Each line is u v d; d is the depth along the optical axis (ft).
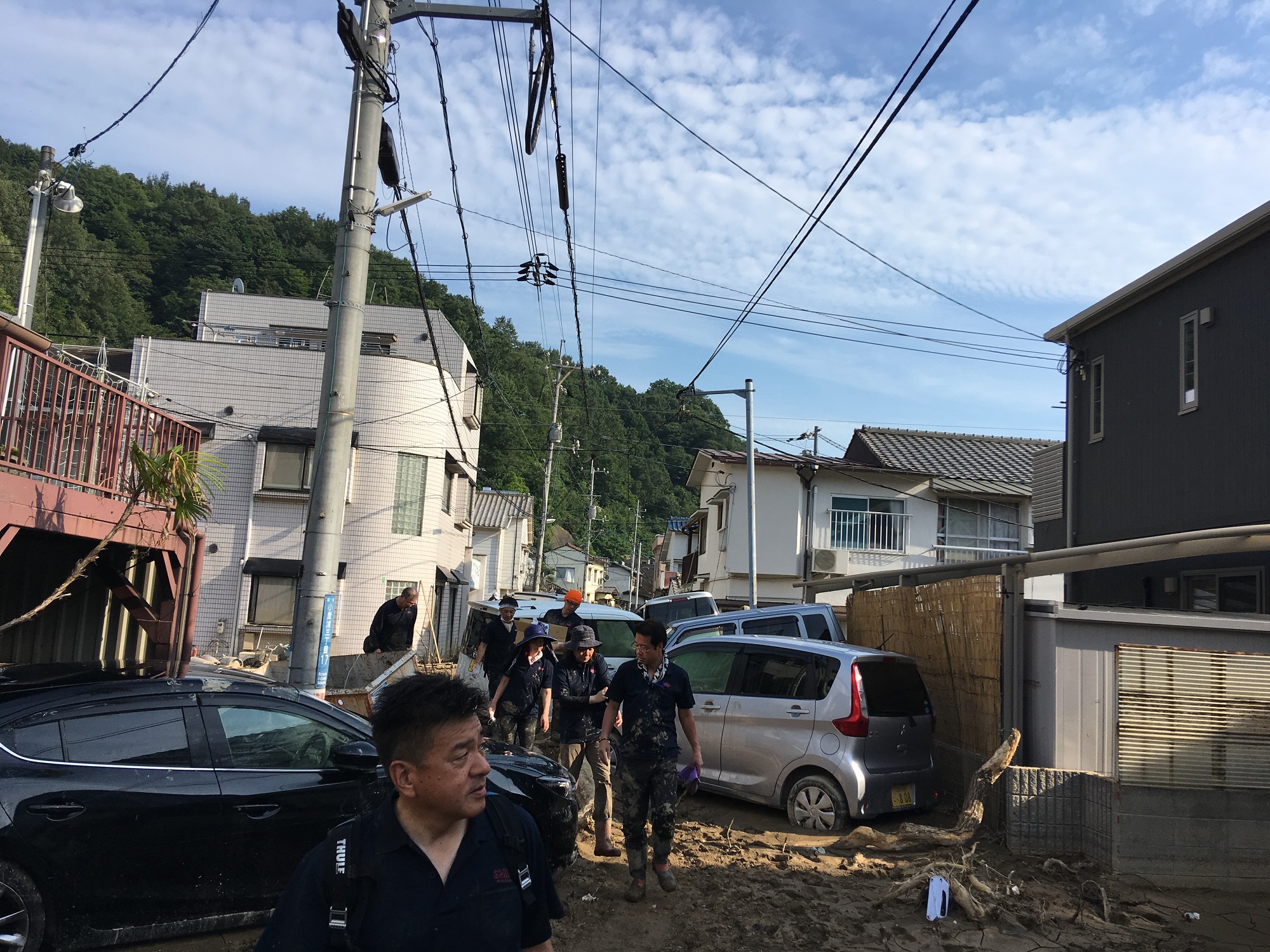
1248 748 20.98
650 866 20.38
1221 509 40.24
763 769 24.93
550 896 7.13
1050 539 55.26
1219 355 40.96
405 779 6.60
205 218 153.58
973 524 87.25
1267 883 20.51
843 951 16.02
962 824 21.63
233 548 77.77
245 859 15.38
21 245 130.52
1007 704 24.53
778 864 20.67
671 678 18.80
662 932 16.69
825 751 23.70
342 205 26.84
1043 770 22.39
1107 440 49.14
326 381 26.13
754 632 38.63
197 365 80.02
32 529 25.49
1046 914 17.85
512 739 26.20
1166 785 20.77
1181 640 23.39
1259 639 23.11
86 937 14.06
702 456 97.55
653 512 237.45
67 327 125.18
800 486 86.69
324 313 109.09
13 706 14.32
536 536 195.11
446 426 86.22
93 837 14.08
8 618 31.14
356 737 17.10
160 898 14.64
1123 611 23.67
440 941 6.25
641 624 18.86
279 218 168.04
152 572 35.60
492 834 6.86
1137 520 46.21
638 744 18.35
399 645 36.73
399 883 6.34
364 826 6.58
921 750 25.07
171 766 15.10
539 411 150.61
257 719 16.29
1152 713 21.02
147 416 31.50
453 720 6.68
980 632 25.70
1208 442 41.27
